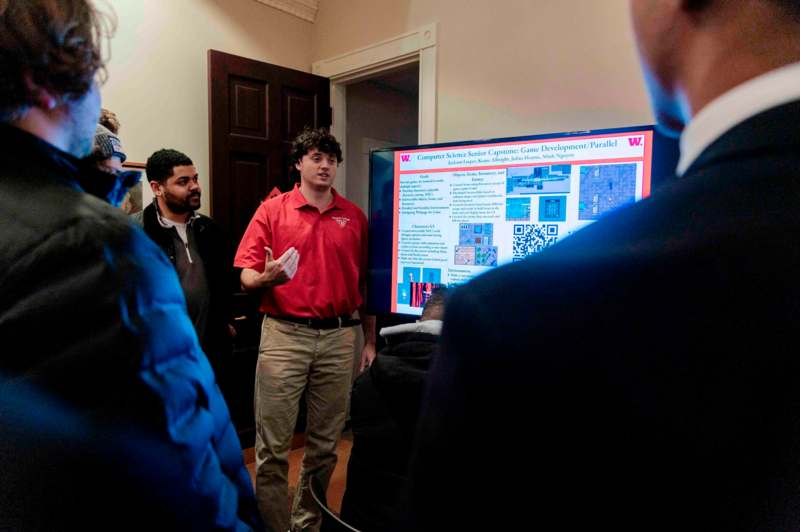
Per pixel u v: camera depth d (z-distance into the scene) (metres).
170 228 2.16
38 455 0.46
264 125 2.90
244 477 0.69
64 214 0.50
